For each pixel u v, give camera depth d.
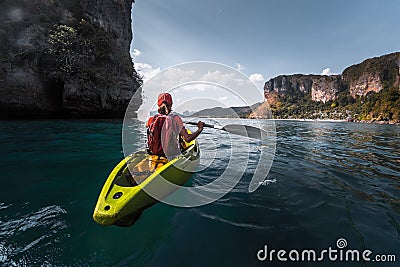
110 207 1.83
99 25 23.08
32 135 7.27
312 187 3.04
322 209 2.40
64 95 17.00
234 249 1.76
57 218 2.13
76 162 4.10
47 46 16.61
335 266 1.57
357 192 2.89
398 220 2.18
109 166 3.89
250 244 1.82
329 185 3.14
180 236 1.91
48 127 10.09
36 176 3.32
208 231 1.99
